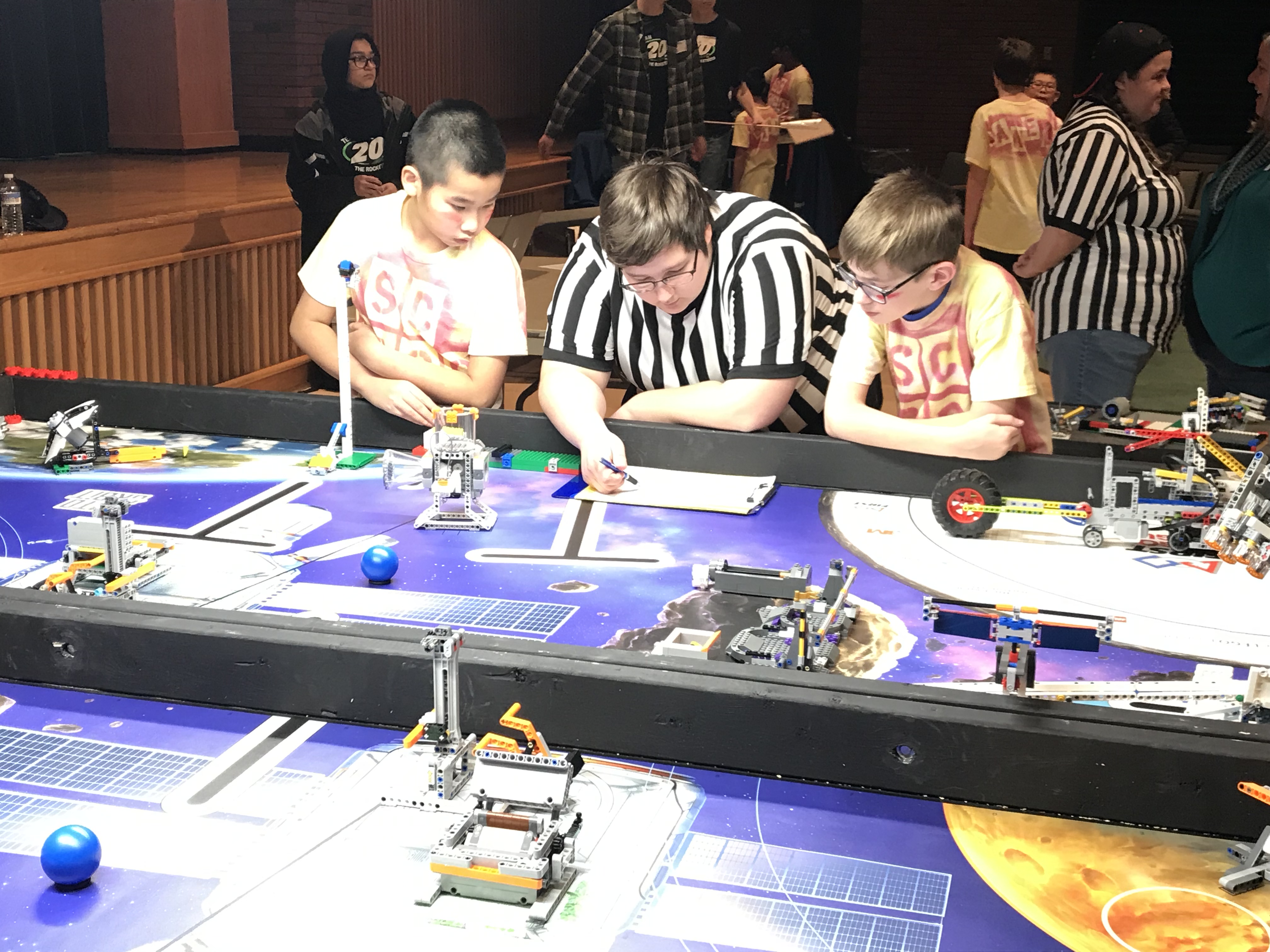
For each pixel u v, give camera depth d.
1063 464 2.14
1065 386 3.46
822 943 0.98
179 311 5.28
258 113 8.57
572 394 2.36
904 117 4.89
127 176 6.91
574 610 1.64
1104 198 3.23
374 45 5.06
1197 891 1.07
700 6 4.40
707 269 2.27
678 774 1.26
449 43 7.32
